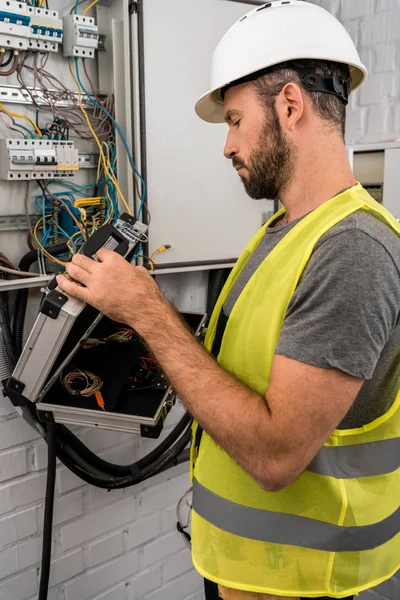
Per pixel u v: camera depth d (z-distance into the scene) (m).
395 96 1.68
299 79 0.81
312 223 0.81
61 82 1.40
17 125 1.33
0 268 1.26
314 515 0.85
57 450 1.40
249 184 0.89
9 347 1.33
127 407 1.06
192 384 0.78
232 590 0.93
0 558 1.48
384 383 0.82
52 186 1.41
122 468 1.52
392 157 1.53
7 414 1.43
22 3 1.23
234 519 0.89
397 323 0.77
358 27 1.75
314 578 0.86
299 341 0.70
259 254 0.97
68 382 1.11
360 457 0.85
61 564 1.60
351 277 0.69
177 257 1.56
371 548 0.87
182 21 1.44
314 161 0.83
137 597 1.80
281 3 0.87
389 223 0.77
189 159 1.53
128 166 1.44
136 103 1.40
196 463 0.99
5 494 1.46
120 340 1.26
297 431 0.69
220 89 0.94
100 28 1.45
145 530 1.78
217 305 1.04
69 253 1.42
